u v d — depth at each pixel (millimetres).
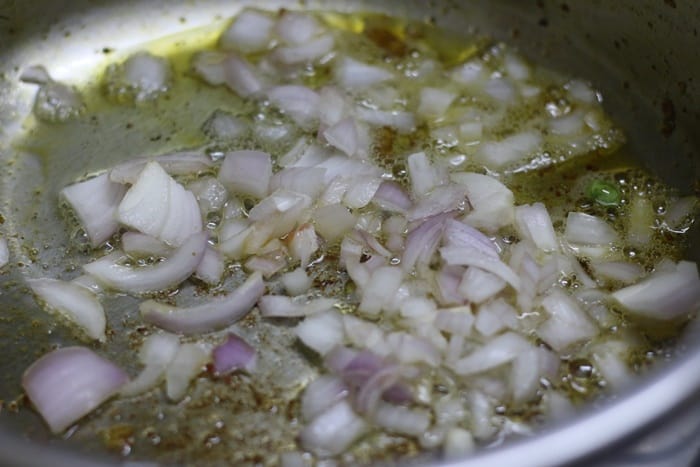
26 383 314
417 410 310
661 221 354
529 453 273
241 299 329
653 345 324
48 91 387
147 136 375
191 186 355
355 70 392
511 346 317
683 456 289
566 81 396
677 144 375
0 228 352
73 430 311
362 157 365
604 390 315
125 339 326
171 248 341
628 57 389
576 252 345
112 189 351
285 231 342
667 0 369
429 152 370
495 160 368
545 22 404
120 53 404
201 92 387
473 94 389
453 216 344
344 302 331
